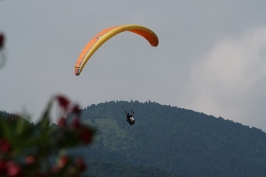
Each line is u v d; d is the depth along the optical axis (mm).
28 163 13141
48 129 13383
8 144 13016
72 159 13578
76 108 13477
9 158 13039
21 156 13203
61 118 13453
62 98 13445
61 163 13469
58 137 13352
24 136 13180
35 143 13188
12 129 13250
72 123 13453
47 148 13336
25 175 13016
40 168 13281
